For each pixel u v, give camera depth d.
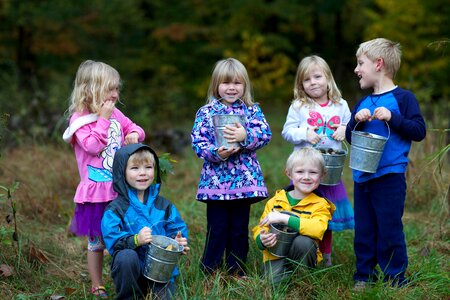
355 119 3.96
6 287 4.07
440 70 15.12
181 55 18.20
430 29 15.62
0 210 5.24
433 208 6.05
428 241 5.06
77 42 16.14
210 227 4.30
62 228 5.66
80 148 4.00
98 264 4.03
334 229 4.41
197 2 18.52
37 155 7.86
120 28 16.98
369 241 4.07
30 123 9.88
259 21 19.02
